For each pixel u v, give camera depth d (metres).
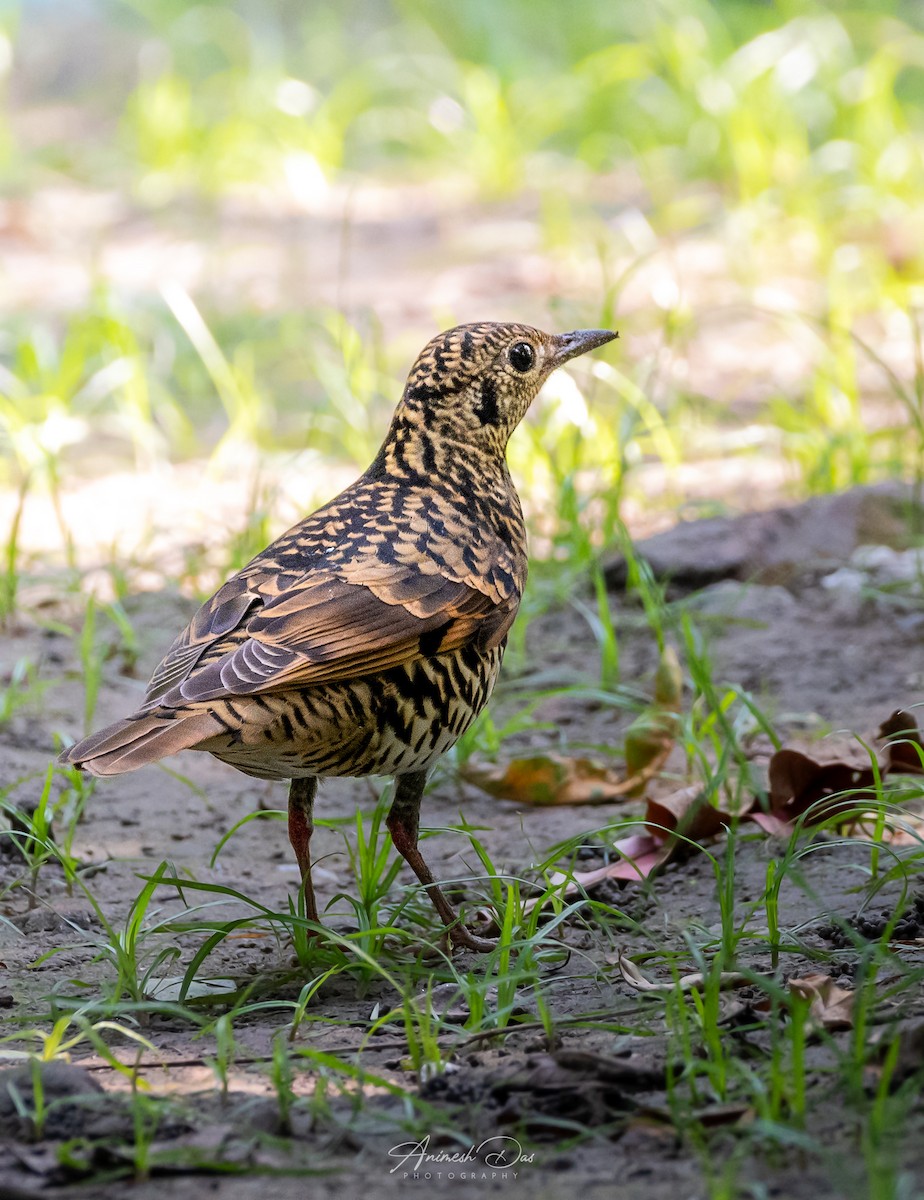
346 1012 7.53
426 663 7.78
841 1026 6.73
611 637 11.96
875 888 8.02
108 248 26.94
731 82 27.36
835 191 24.39
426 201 28.62
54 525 15.99
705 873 9.08
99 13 43.59
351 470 17.05
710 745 11.05
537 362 8.92
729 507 15.48
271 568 7.89
